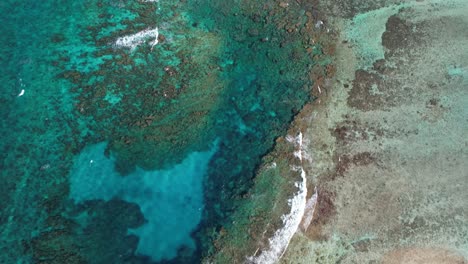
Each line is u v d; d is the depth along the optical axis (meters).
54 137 22.09
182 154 22.31
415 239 20.00
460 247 19.94
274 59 26.06
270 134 22.70
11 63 24.33
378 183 21.59
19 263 18.31
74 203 20.34
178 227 20.05
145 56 25.56
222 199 20.55
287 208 19.91
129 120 23.08
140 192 21.06
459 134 23.80
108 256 19.02
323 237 19.73
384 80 25.56
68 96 23.53
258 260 18.59
